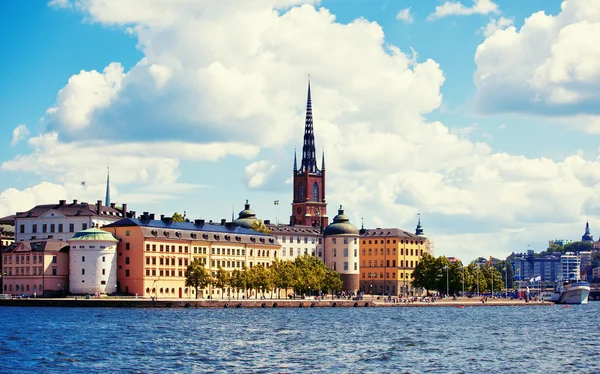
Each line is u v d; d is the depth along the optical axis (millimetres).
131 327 191750
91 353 144375
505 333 198000
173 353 145625
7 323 198625
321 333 187000
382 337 180250
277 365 134375
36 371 125688
